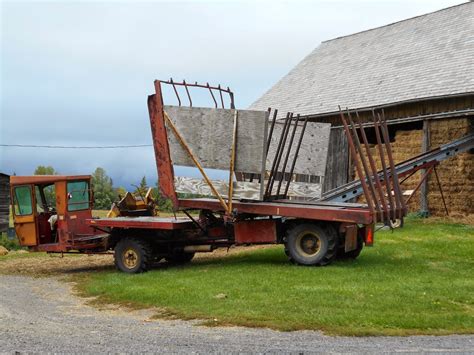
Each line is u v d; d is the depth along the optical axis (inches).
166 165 568.4
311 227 546.9
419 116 890.7
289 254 555.2
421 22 1111.6
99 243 634.2
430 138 877.8
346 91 1048.8
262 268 539.2
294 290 435.8
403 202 554.3
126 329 351.9
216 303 406.0
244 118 540.4
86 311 416.2
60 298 475.5
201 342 314.7
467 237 711.1
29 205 653.9
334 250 542.3
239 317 365.4
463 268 534.3
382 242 681.0
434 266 543.5
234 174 577.6
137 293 456.4
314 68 1240.2
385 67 1038.4
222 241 601.6
